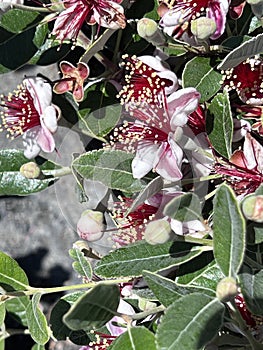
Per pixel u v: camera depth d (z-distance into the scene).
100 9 0.64
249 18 0.66
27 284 0.67
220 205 0.55
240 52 0.60
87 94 0.67
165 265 0.61
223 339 0.60
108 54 0.69
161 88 0.63
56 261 0.95
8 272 0.67
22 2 0.68
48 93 0.66
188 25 0.64
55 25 0.65
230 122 0.62
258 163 0.62
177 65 0.67
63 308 0.68
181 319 0.55
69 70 0.65
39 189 0.71
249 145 0.62
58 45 0.69
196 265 0.62
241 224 0.54
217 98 0.62
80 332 0.67
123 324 0.66
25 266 0.95
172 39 0.64
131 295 0.67
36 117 0.68
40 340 0.65
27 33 0.69
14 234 0.96
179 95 0.61
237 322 0.58
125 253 0.62
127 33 0.68
